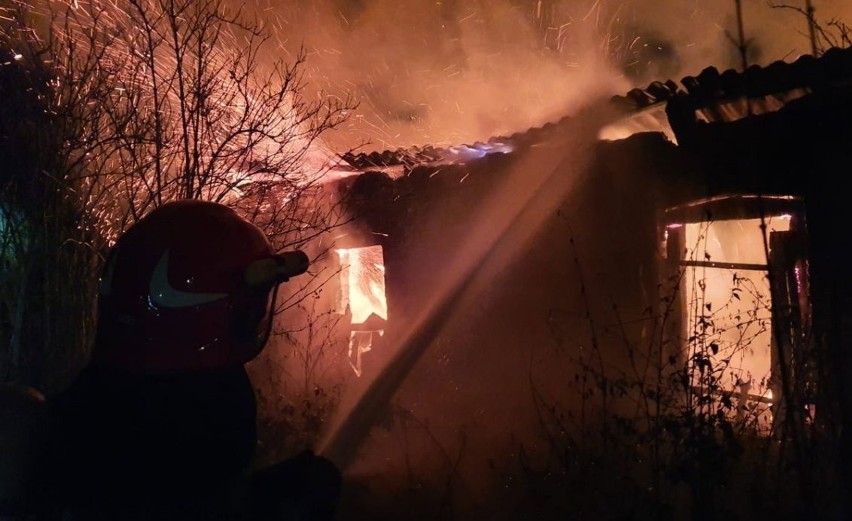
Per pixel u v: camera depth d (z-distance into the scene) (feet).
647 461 15.17
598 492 14.64
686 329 19.01
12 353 17.78
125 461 7.72
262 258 8.40
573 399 19.43
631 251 19.44
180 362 7.82
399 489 17.34
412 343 24.41
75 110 18.40
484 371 22.12
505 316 21.89
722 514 13.30
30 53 18.47
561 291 20.70
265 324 9.01
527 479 16.29
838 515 13.44
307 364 25.35
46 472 7.93
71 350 18.17
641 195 19.42
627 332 19.07
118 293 8.06
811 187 15.78
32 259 18.08
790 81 15.78
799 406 14.56
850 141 15.17
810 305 15.74
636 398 18.12
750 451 15.35
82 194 18.84
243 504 8.17
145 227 8.36
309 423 21.09
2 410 8.02
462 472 17.93
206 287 7.95
